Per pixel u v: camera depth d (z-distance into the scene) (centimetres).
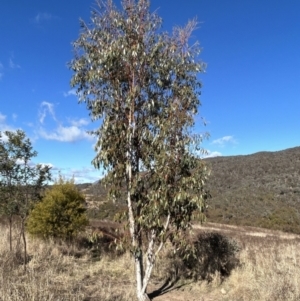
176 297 791
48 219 1179
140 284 754
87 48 787
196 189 725
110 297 732
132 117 752
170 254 1012
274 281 749
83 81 795
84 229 1253
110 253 1126
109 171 754
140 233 764
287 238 2052
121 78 766
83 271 929
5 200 930
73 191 1254
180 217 741
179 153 719
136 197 761
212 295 804
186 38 781
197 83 795
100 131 759
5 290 654
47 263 938
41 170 970
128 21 757
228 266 952
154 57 762
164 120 733
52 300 646
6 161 920
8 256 924
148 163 742
